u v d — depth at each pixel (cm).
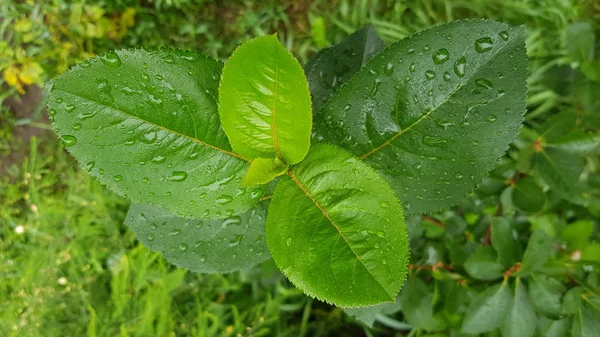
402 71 14
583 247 22
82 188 32
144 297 30
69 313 31
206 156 13
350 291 11
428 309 21
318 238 12
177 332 30
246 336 29
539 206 21
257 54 10
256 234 17
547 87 25
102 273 31
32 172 32
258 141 12
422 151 14
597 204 23
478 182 14
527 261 18
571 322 20
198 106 13
